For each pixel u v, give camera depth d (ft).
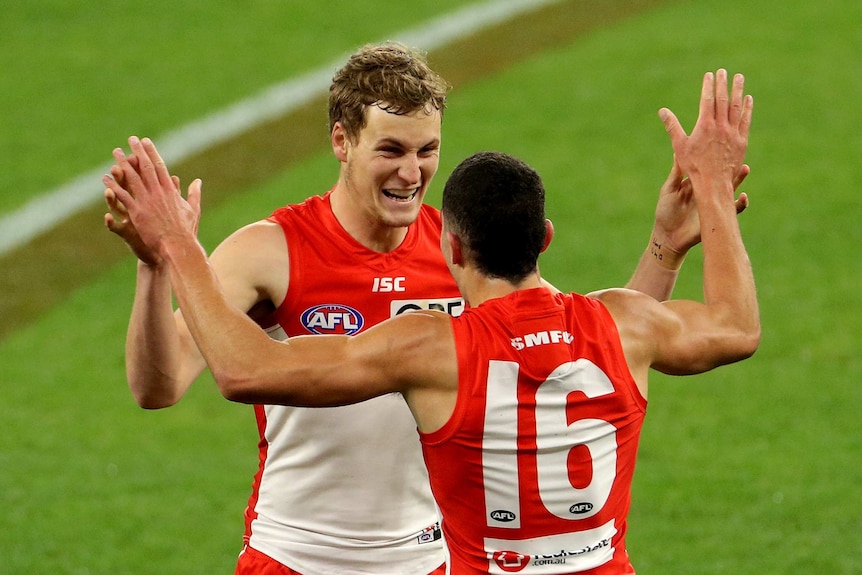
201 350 35.17
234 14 180.55
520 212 36.22
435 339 35.73
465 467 35.86
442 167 138.21
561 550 36.40
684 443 92.73
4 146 146.10
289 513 47.24
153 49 170.60
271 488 47.65
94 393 102.22
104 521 83.82
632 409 36.88
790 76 155.94
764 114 147.64
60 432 96.43
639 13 176.65
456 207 36.76
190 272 35.86
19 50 171.32
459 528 36.70
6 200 134.62
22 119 152.46
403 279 46.32
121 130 149.89
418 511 47.57
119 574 77.36
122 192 36.29
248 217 130.00
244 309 44.42
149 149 36.76
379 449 46.19
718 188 39.68
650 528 81.76
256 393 34.68
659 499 85.25
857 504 83.61
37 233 127.65
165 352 40.45
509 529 36.14
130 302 116.47
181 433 96.48
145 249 38.24
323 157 142.72
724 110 39.93
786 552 78.28
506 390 35.63
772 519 82.38
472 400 35.42
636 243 121.80
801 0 177.68
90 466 91.40
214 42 172.35
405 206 44.19
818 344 105.91
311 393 34.91
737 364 103.86
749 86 153.89
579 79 158.20
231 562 78.89
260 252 45.06
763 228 124.77
